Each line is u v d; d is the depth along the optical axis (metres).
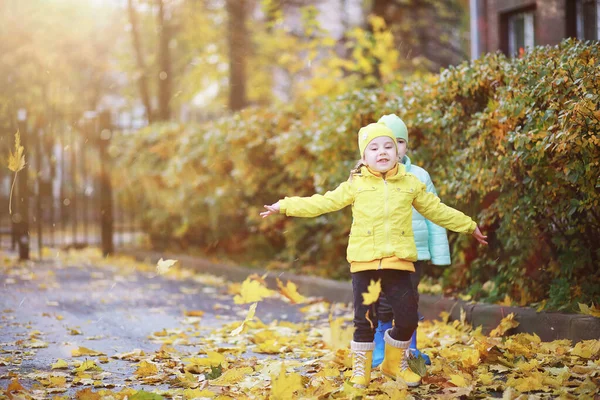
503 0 12.55
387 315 5.03
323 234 10.12
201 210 12.82
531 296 6.46
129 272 12.19
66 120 18.12
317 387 4.46
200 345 6.30
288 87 23.88
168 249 14.30
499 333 5.97
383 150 4.64
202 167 12.56
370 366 4.70
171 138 13.78
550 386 4.44
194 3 21.70
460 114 6.87
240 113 11.76
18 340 6.26
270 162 11.11
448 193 7.18
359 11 21.72
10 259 13.14
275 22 18.95
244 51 19.31
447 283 7.61
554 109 5.48
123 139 15.24
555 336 5.65
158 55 23.16
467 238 7.24
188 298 9.30
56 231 20.66
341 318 6.87
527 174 6.22
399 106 7.44
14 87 17.17
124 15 23.92
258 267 11.00
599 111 5.16
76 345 6.21
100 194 14.75
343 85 15.04
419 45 20.84
